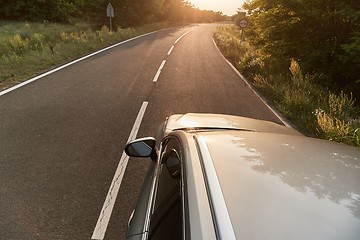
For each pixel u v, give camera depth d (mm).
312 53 13609
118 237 3459
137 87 10570
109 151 5555
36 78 10531
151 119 7414
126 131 6547
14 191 4145
